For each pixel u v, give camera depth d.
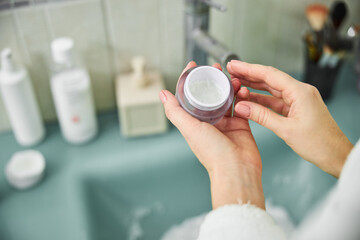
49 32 0.76
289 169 0.90
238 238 0.31
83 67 0.82
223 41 0.88
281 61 0.96
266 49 0.93
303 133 0.44
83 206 0.73
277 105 0.54
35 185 0.77
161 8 0.79
